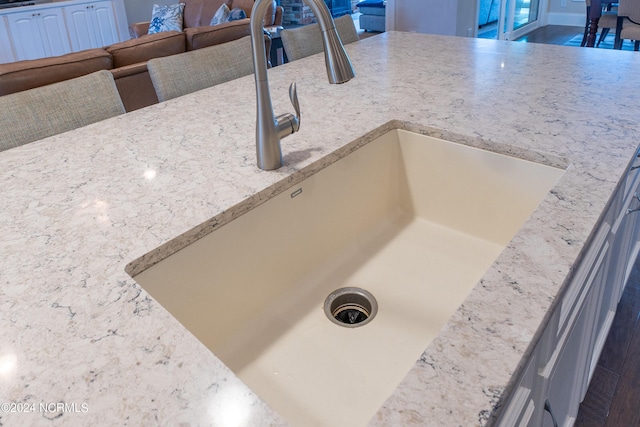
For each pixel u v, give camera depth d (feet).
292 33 6.79
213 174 3.39
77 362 2.00
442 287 3.52
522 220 3.77
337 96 4.72
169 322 2.19
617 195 3.52
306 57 6.26
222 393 1.85
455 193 4.07
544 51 5.88
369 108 4.38
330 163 3.62
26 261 2.60
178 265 2.82
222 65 5.93
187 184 3.27
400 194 4.43
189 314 2.96
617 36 15.25
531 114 4.07
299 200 3.48
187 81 5.63
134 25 18.78
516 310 2.16
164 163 3.58
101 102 4.78
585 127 3.78
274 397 2.72
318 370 2.89
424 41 6.67
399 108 4.33
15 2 17.48
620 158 3.31
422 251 3.96
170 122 4.34
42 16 17.48
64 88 4.61
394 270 3.74
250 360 2.99
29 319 2.22
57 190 3.29
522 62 5.49
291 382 2.81
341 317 3.49
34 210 3.07
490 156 3.72
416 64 5.62
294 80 5.29
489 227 3.99
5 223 2.95
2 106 4.26
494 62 5.54
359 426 2.52
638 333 6.05
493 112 4.15
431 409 1.75
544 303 2.19
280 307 3.43
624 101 4.22
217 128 4.16
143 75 9.45
